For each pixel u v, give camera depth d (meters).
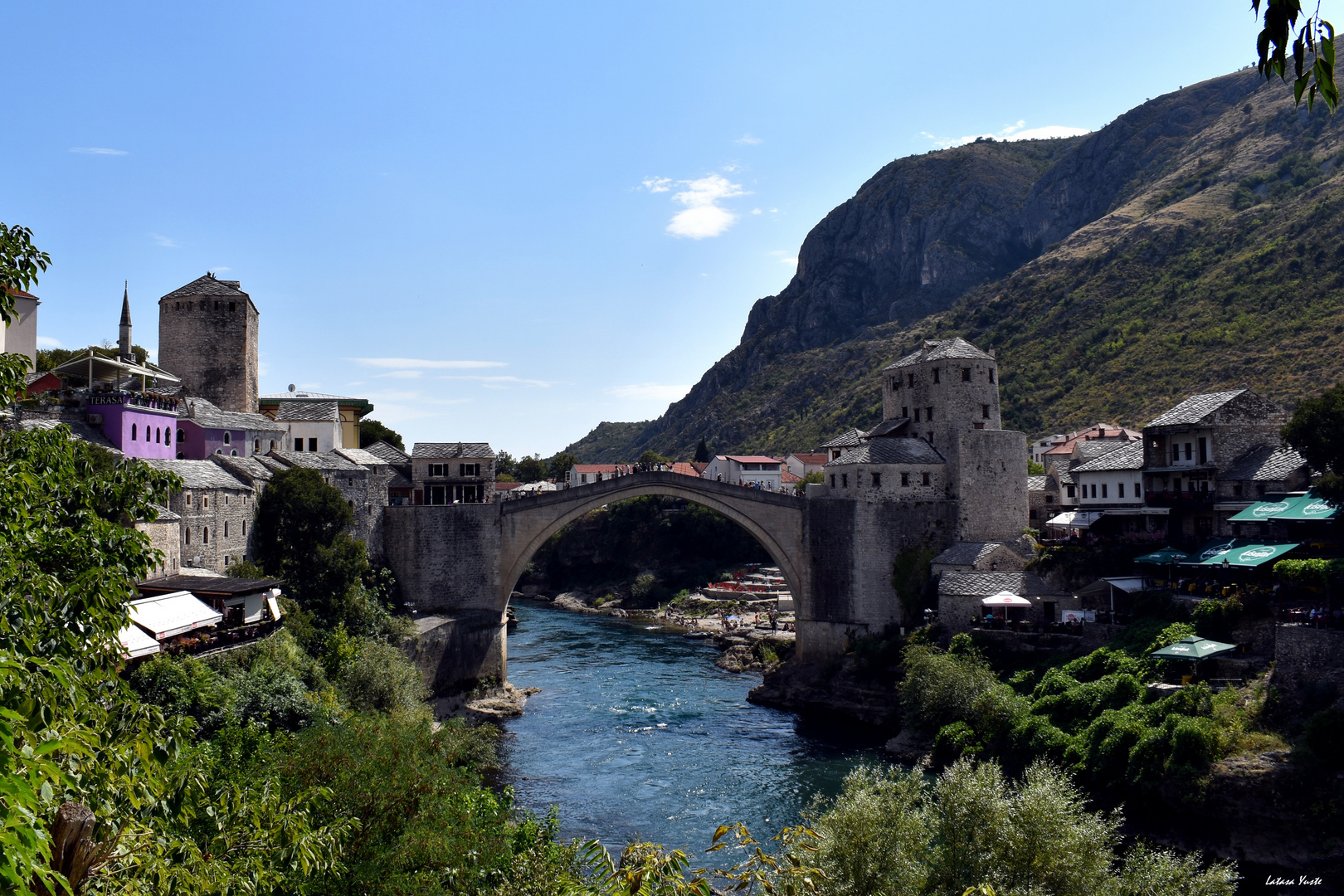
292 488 70.56
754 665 92.56
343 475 78.62
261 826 19.14
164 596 48.09
